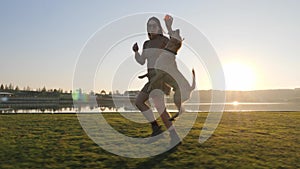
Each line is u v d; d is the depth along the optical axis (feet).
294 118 33.94
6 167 13.93
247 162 15.05
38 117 33.14
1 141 19.17
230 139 20.22
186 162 14.97
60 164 14.56
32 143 18.70
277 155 16.38
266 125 27.40
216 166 14.39
